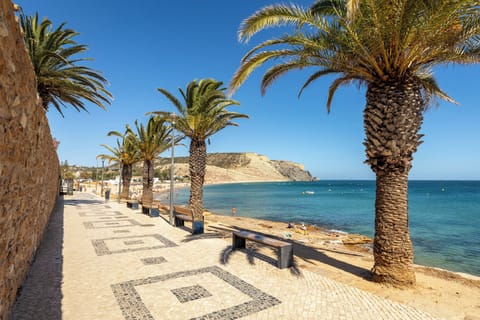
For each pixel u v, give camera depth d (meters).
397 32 4.64
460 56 5.20
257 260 6.21
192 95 12.33
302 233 13.81
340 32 5.21
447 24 4.50
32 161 4.40
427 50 5.06
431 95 7.51
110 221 11.88
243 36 5.44
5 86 2.54
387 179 5.11
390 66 5.04
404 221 5.03
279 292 4.45
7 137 2.71
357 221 20.56
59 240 7.88
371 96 5.29
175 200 45.16
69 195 30.45
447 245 12.52
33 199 5.00
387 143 4.91
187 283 4.79
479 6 4.27
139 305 3.92
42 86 13.38
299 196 52.94
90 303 3.95
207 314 3.68
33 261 5.68
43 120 5.39
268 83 6.79
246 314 3.70
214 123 11.91
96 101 14.70
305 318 3.61
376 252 5.25
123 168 25.42
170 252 6.83
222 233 9.98
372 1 4.42
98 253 6.65
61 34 13.22
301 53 5.67
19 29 2.97
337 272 5.96
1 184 2.64
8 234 3.08
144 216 13.72
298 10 5.15
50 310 3.67
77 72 14.19
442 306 4.19
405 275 4.95
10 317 3.39
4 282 3.02
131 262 5.97
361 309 3.89
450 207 31.36
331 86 7.63
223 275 5.21
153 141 19.56
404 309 3.94
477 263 9.61
